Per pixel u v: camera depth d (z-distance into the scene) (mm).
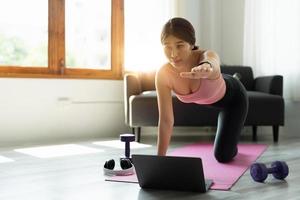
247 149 2922
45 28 3730
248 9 4328
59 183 1763
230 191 1605
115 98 4137
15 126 3529
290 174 1975
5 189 1647
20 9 3615
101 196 1531
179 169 1553
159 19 4191
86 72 3953
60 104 3771
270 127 4301
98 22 4062
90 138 3760
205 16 4680
